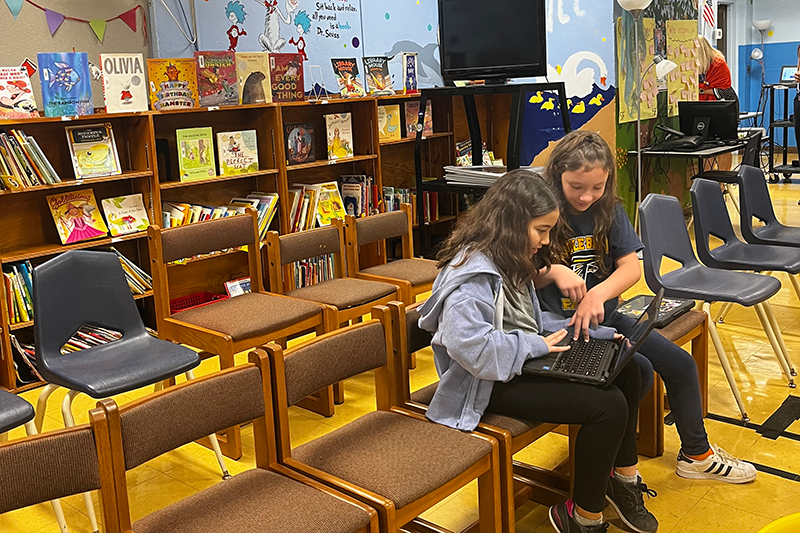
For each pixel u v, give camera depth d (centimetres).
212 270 461
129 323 285
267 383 187
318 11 536
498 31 454
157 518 165
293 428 328
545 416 208
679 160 708
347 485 178
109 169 389
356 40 565
